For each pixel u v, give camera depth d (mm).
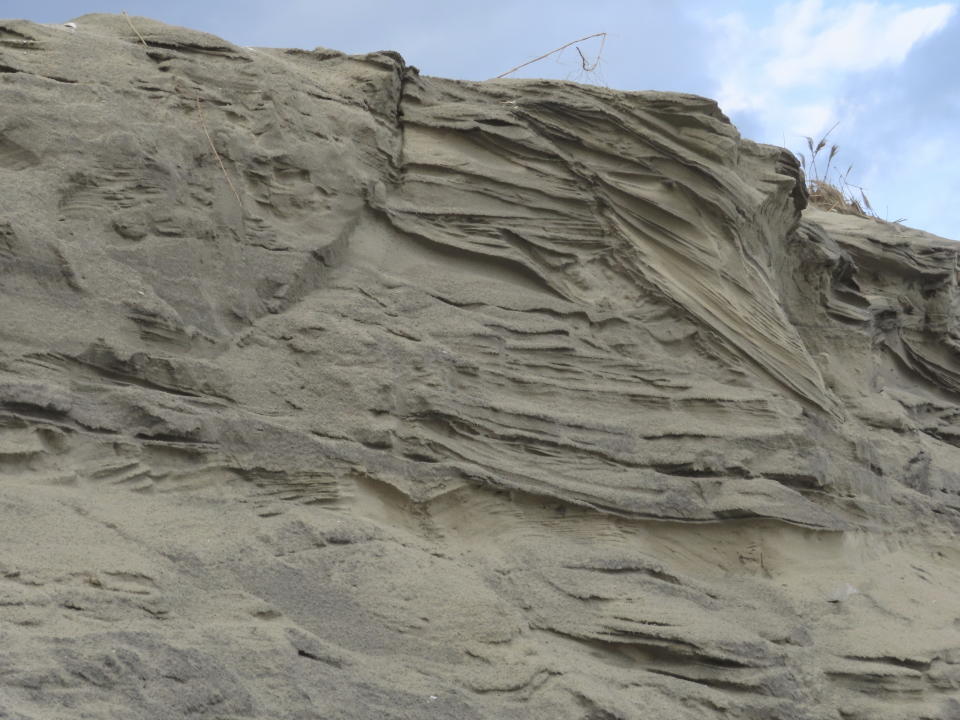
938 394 12602
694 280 8852
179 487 5855
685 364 8539
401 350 7113
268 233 7320
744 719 5941
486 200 8516
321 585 5570
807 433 8273
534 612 6133
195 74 7652
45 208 6426
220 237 7070
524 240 8445
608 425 7496
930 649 6871
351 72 8617
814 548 7695
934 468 10500
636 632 6082
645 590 6605
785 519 7500
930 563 8680
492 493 6781
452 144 8680
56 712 4016
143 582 5004
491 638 5594
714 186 9000
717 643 6129
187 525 5605
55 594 4695
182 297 6664
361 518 6191
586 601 6305
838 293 11312
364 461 6410
